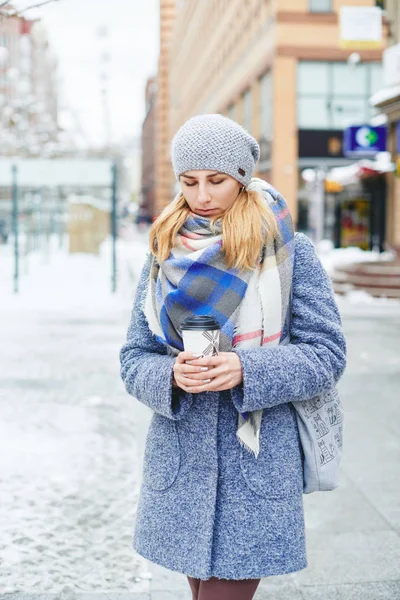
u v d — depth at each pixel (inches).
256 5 1464.1
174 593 132.6
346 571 142.1
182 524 83.3
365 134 964.0
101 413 253.1
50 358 348.5
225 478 83.0
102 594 132.0
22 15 266.1
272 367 80.0
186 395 84.0
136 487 183.3
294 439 85.6
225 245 80.8
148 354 89.0
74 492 179.6
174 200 87.7
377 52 1305.4
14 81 1205.7
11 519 163.2
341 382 303.4
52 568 141.3
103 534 156.4
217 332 78.4
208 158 81.7
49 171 650.8
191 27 2506.2
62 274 836.6
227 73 1792.6
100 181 652.1
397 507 173.0
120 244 1883.6
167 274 82.9
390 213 1010.7
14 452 209.8
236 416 83.7
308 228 1347.2
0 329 434.9
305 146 1327.5
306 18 1294.3
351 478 192.1
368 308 553.6
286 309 84.1
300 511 84.7
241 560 81.7
